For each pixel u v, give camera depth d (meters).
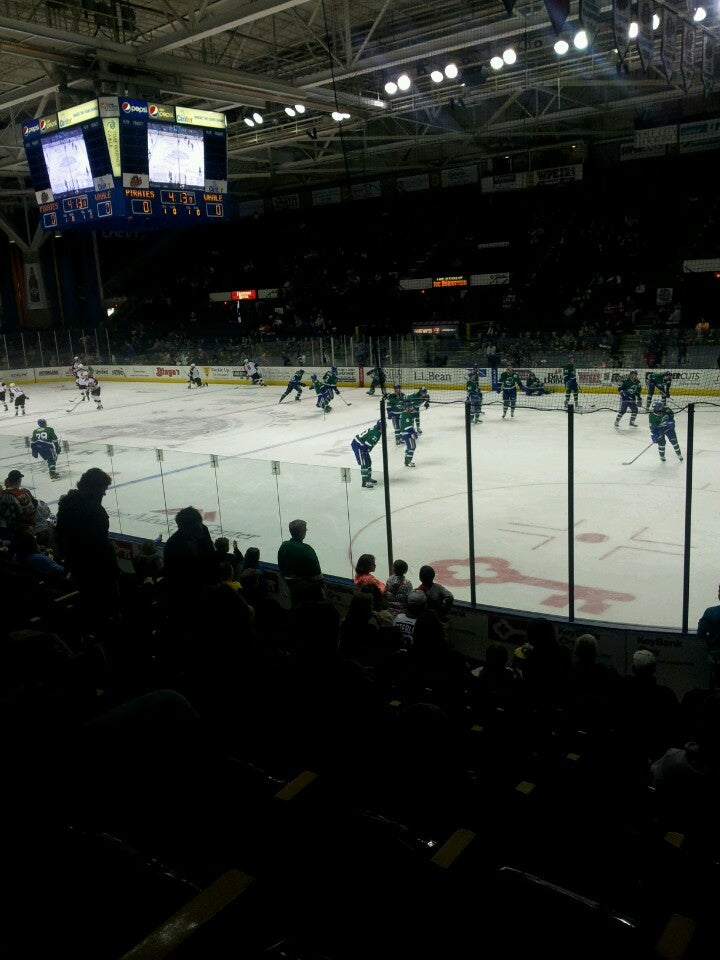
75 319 49.75
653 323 32.31
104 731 2.28
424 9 22.30
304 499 10.99
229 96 24.27
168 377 39.81
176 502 11.98
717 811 3.42
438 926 1.76
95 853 1.90
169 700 2.37
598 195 39.25
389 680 5.54
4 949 1.63
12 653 3.85
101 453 13.62
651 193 37.81
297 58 26.45
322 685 3.44
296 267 47.31
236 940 1.56
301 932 1.75
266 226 49.47
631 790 3.62
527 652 6.52
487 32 19.78
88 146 19.95
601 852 2.56
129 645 4.62
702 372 25.23
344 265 45.88
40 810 2.16
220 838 2.07
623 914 1.83
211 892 1.61
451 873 1.88
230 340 39.38
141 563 7.63
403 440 17.36
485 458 18.03
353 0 22.23
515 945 1.69
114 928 1.69
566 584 10.44
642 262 36.72
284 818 2.09
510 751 4.02
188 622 4.95
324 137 36.31
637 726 4.94
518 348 29.20
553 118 32.41
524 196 41.38
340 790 2.45
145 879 1.81
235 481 11.45
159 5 21.36
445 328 37.44
